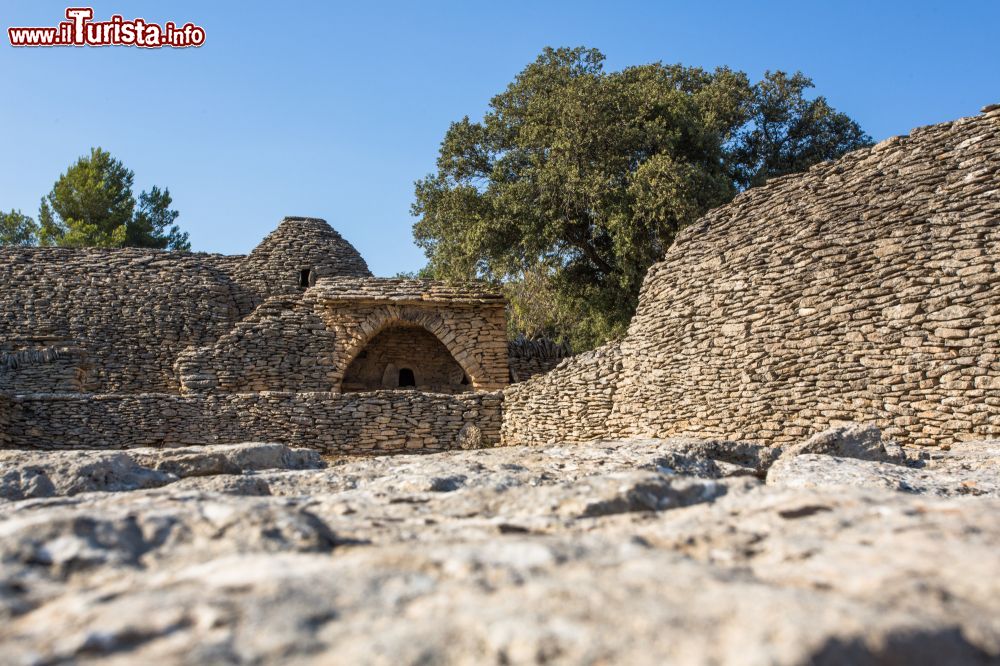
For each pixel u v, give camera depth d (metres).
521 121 29.19
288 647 1.74
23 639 1.85
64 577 2.33
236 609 1.91
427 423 20.45
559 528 2.99
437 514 3.43
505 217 25.39
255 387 24.47
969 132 12.05
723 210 16.08
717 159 27.23
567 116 26.06
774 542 2.56
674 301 16.86
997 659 1.73
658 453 6.79
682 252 16.83
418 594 2.03
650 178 23.67
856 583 2.09
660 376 17.08
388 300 25.00
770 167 31.64
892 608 1.88
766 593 1.90
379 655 1.69
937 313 12.00
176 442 19.92
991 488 5.64
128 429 19.84
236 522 2.75
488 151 29.56
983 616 1.86
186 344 28.33
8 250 29.27
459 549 2.39
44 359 24.34
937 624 1.75
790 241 14.34
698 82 31.47
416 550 2.41
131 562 2.46
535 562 2.28
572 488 3.51
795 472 5.88
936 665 1.67
